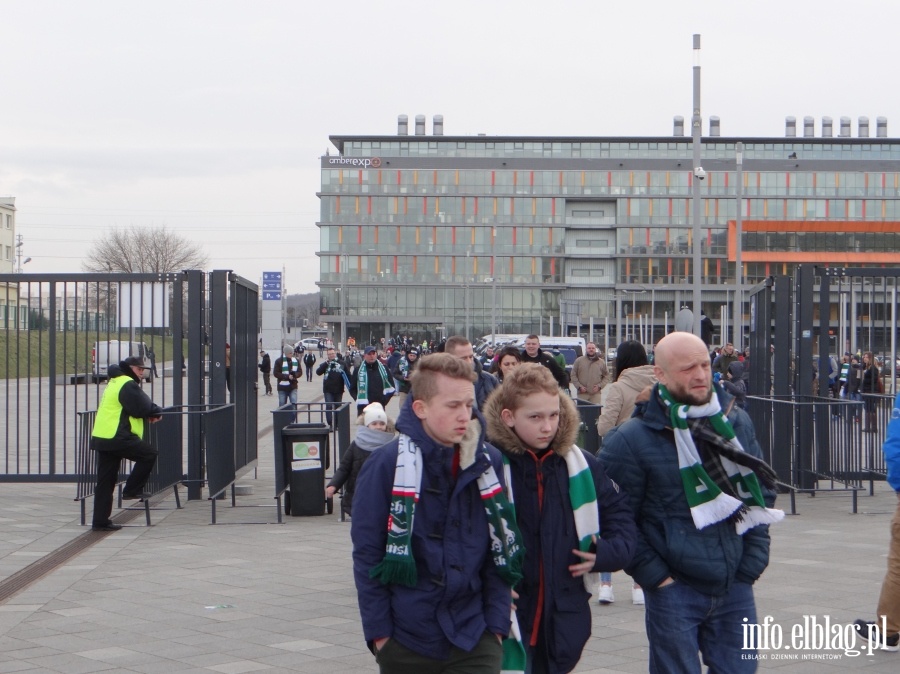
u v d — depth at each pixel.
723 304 102.62
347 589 9.39
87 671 6.88
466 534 4.05
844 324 15.87
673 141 105.31
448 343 9.77
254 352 17.55
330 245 105.94
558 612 4.43
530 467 4.46
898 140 103.69
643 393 4.94
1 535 12.27
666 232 104.19
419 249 105.75
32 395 33.72
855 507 13.66
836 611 8.30
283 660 7.15
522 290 105.25
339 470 10.84
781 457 15.42
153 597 9.08
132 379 12.58
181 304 15.30
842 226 101.25
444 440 4.07
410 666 3.99
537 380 4.40
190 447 15.30
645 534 4.75
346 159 106.06
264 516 13.80
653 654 4.79
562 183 105.31
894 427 6.50
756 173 103.19
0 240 118.62
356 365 26.78
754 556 4.82
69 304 15.12
